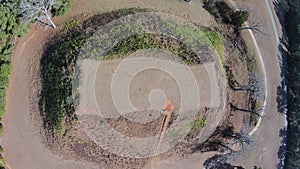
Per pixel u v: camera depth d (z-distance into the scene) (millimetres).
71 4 56625
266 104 60531
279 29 62500
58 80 53219
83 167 54562
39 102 54750
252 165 59281
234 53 59438
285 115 61250
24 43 55656
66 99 51812
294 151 60188
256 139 59594
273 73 61312
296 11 62812
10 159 54125
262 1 62500
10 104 54750
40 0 52000
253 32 61344
